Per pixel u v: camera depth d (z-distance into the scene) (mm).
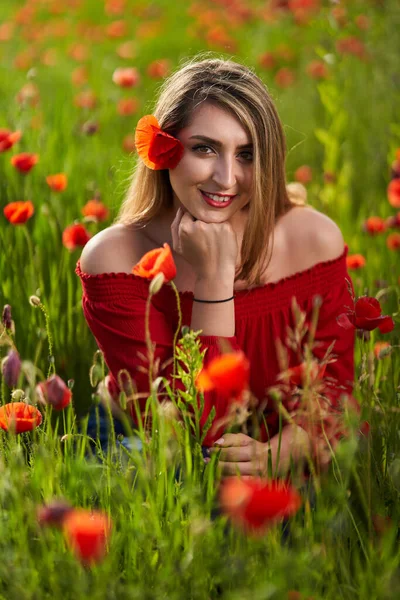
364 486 1942
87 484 1917
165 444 1789
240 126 2170
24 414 1869
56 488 1861
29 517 1664
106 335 2389
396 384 2473
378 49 5395
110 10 9789
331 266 2428
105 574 1565
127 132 5691
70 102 6074
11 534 1719
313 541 1717
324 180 4539
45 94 6734
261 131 2205
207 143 2166
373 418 2170
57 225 3523
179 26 10344
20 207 2885
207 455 2172
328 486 1888
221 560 1657
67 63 8250
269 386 2400
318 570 1691
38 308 2934
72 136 4898
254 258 2334
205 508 1762
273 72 7688
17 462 1707
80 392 2902
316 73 5594
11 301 3008
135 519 1728
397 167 3791
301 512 1887
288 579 1534
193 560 1642
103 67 8047
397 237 3449
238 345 2379
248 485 1433
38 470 1830
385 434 2123
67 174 4148
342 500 1757
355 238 3926
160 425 1782
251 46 8453
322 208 4352
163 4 11438
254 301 2369
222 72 2227
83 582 1538
